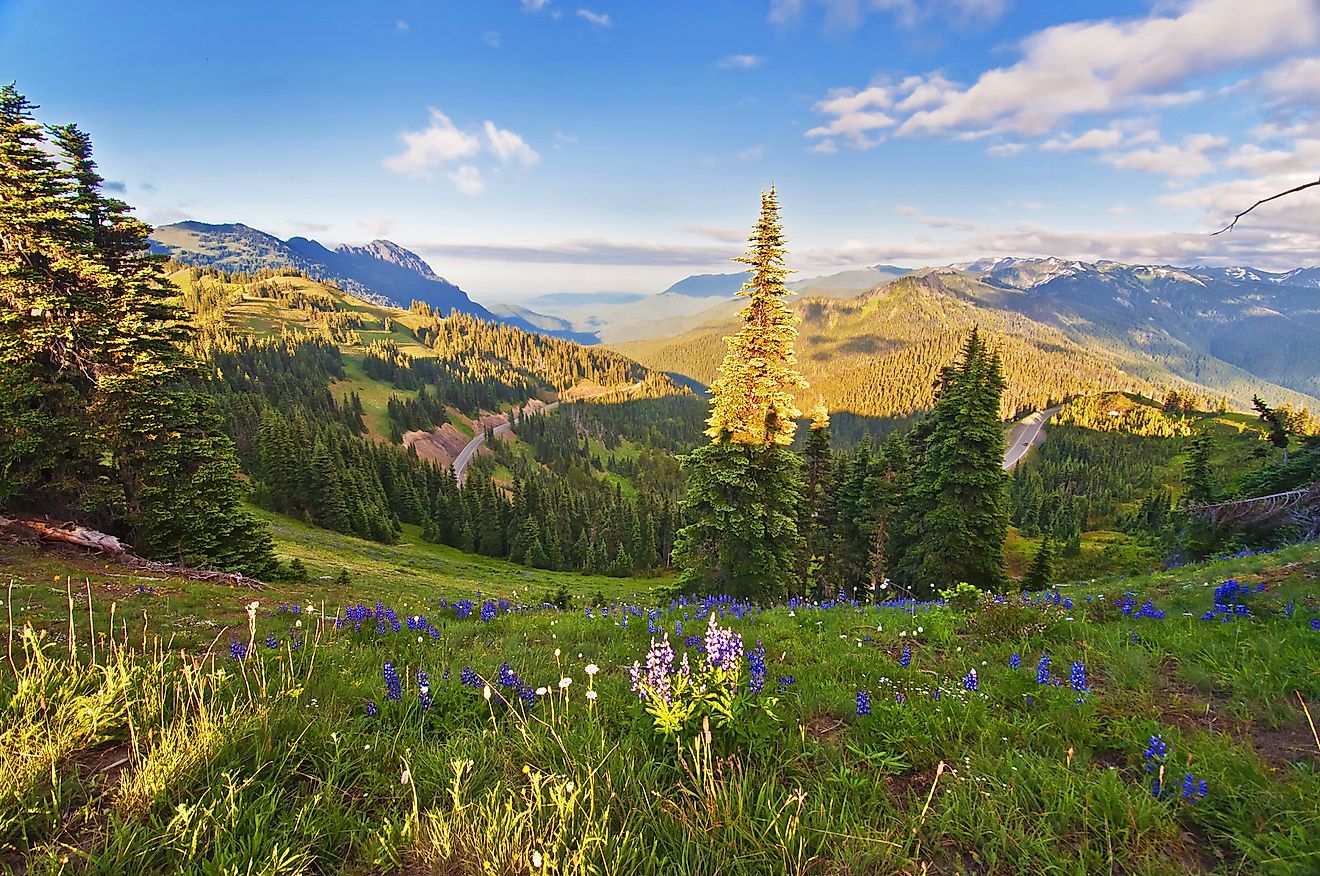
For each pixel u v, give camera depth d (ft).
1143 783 11.08
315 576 94.02
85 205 61.57
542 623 28.68
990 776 11.67
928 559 91.91
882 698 16.11
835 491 136.87
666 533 336.70
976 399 88.02
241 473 277.23
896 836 10.02
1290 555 41.22
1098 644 21.06
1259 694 15.44
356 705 15.40
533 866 9.05
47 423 58.13
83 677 13.99
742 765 11.82
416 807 10.03
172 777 10.64
